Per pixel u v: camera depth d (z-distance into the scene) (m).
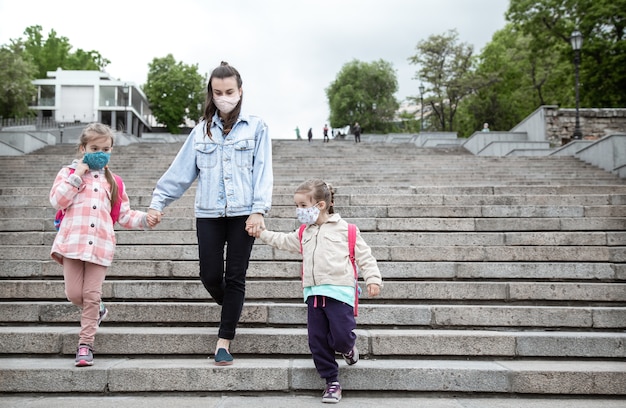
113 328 4.14
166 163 15.32
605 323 4.22
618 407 3.20
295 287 4.69
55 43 69.56
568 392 3.41
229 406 3.14
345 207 6.68
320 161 15.71
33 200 7.14
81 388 3.40
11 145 18.59
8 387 3.38
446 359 3.83
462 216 6.64
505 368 3.51
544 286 4.67
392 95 59.75
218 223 3.60
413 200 7.07
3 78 39.03
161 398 3.34
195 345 3.83
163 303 4.36
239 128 3.68
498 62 41.59
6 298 4.62
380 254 5.46
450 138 26.31
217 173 3.60
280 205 7.16
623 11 26.47
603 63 27.69
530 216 6.62
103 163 3.64
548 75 35.72
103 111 55.06
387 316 4.30
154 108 62.00
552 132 21.61
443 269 5.11
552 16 29.30
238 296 3.56
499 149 19.38
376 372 3.45
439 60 41.62
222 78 3.54
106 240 3.65
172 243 5.93
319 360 3.26
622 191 8.16
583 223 6.15
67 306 4.31
